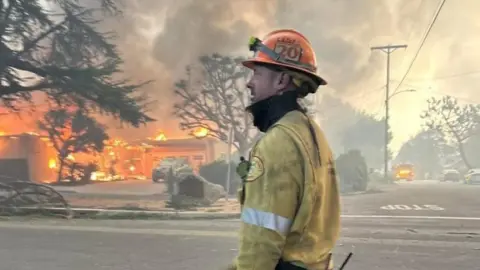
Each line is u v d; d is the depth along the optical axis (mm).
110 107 22156
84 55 23172
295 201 1393
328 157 1591
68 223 11125
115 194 20031
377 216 12914
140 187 24938
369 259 6539
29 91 21219
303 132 1482
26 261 6332
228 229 9922
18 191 14781
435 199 19062
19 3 19938
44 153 30812
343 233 9266
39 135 30250
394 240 8312
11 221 11555
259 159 1415
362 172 25906
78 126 29266
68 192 20953
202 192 16500
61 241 8039
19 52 20594
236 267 1439
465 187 30531
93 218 12633
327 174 1553
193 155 38250
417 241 8203
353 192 24375
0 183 14961
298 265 1401
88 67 21594
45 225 10500
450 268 6008
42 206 13945
